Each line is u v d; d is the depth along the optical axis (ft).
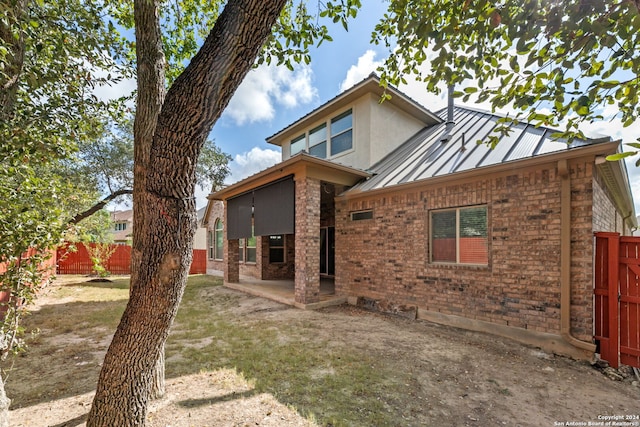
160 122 6.27
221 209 50.08
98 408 7.25
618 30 7.53
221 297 29.35
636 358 13.51
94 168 38.96
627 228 41.60
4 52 6.75
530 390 11.43
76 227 13.62
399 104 32.65
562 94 8.54
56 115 12.46
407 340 16.74
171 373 12.39
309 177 24.39
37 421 9.07
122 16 15.16
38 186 11.76
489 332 17.81
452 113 30.78
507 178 17.56
